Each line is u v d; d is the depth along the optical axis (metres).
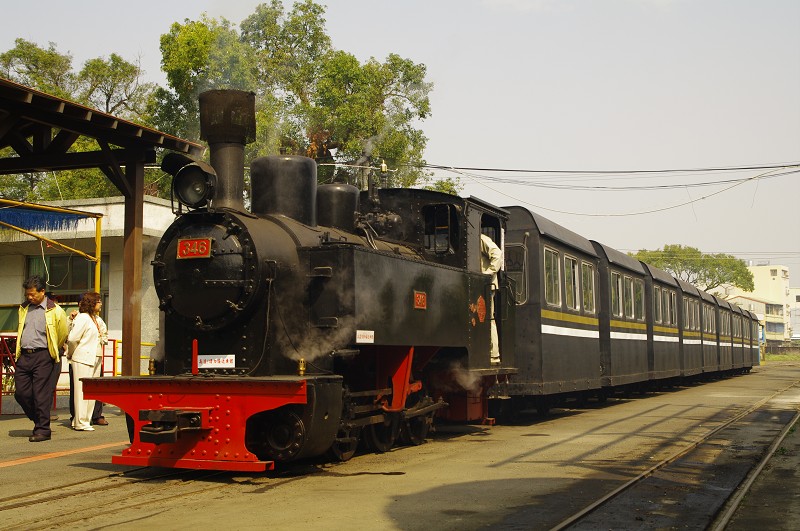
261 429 7.71
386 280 8.73
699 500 6.63
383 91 27.45
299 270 8.30
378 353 9.23
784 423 13.33
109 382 7.81
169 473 7.92
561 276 14.99
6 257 20.86
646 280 22.38
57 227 18.91
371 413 9.17
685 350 26.45
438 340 9.94
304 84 27.48
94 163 12.39
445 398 11.48
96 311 11.72
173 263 8.20
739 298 116.81
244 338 8.04
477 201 11.47
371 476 7.71
